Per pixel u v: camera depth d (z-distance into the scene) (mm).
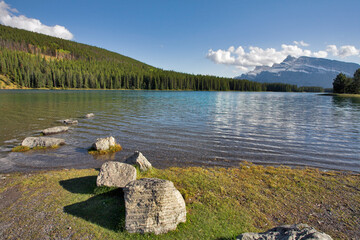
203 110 49750
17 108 44531
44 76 138875
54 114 38031
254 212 9219
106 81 171250
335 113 47531
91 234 7270
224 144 21094
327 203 10188
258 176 13312
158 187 8047
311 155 18016
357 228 8305
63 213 8523
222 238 7316
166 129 27578
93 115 37188
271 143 21609
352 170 14805
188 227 7840
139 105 58000
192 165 15586
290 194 10992
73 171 13672
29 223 7840
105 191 10211
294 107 62031
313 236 5816
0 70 136125
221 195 10641
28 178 12219
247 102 79750
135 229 7355
